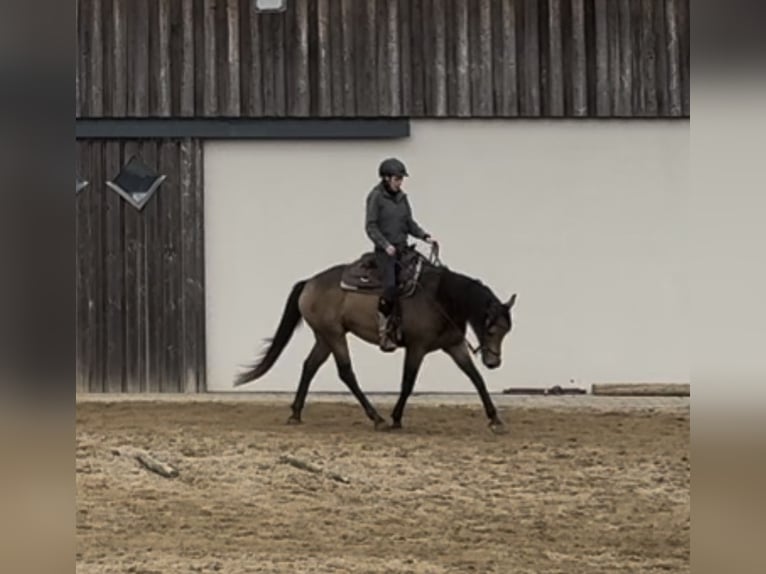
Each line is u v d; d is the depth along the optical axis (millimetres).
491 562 7930
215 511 9500
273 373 17109
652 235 17203
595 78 17141
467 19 17094
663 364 17172
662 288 17203
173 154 17000
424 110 17078
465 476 10883
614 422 14086
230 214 17078
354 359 17031
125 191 16891
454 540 8586
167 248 16953
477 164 17172
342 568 7723
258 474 10883
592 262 17188
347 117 17062
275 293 17109
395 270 12805
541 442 12594
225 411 14961
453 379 17125
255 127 16953
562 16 17125
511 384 17156
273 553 8133
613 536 8719
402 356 17031
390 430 13312
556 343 17172
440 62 17078
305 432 13172
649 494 10172
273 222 17109
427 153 17172
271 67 17016
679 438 12859
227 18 16984
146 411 14883
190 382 16938
